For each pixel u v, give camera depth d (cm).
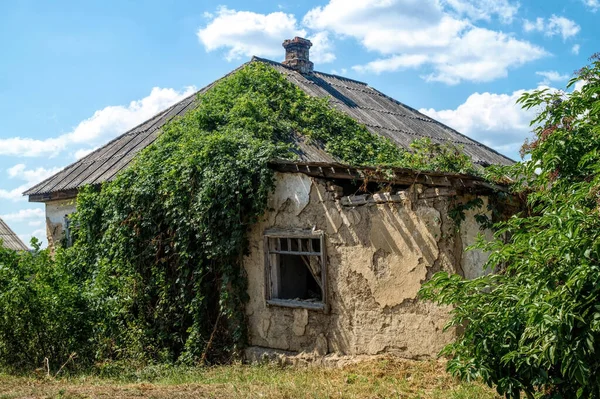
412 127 1533
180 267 973
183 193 977
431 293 551
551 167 529
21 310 869
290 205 897
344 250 841
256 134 1027
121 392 650
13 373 837
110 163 1346
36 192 1443
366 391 668
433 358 753
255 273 932
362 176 824
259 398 627
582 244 413
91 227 1170
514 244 473
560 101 565
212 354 942
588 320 412
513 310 461
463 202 756
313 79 1630
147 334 975
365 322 816
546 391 487
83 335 913
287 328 894
